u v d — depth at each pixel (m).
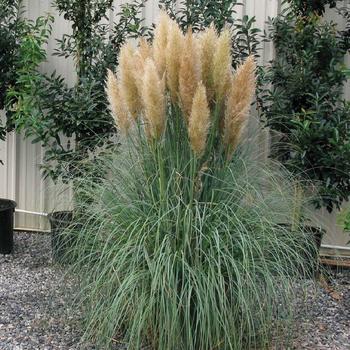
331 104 4.47
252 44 4.73
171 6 4.75
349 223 4.00
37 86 4.60
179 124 3.00
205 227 2.87
